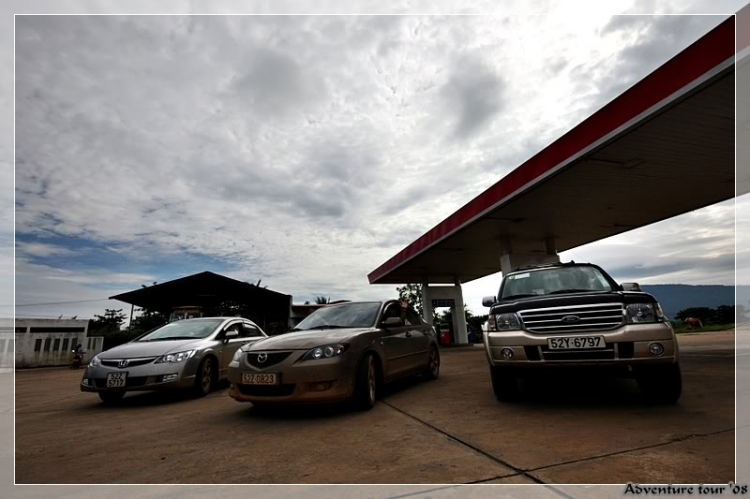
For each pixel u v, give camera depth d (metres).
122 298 23.53
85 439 3.73
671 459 2.43
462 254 14.69
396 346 5.37
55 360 16.09
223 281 24.30
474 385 5.77
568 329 3.78
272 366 4.10
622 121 5.77
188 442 3.42
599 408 3.84
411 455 2.76
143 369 5.45
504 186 8.76
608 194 8.76
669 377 3.67
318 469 2.59
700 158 6.99
